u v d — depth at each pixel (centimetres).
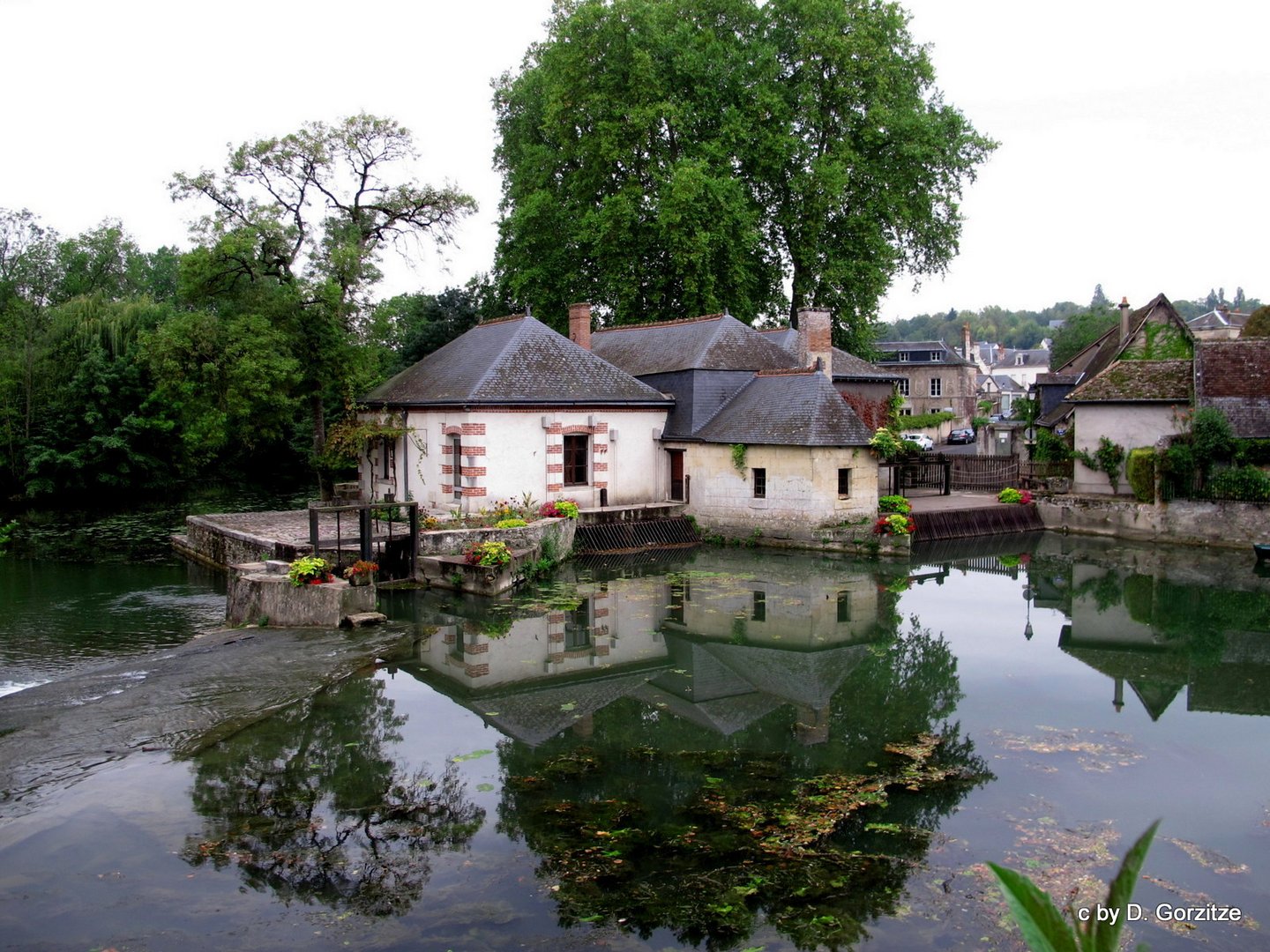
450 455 2569
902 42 3862
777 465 2611
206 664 1498
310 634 1698
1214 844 923
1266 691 1436
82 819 952
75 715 1254
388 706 1329
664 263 3644
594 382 2716
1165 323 3544
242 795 1018
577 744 1188
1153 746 1188
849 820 966
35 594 2109
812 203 3519
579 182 3662
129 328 4506
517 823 955
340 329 2934
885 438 2581
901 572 2377
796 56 3744
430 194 3123
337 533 2222
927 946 743
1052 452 3384
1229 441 2744
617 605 2008
